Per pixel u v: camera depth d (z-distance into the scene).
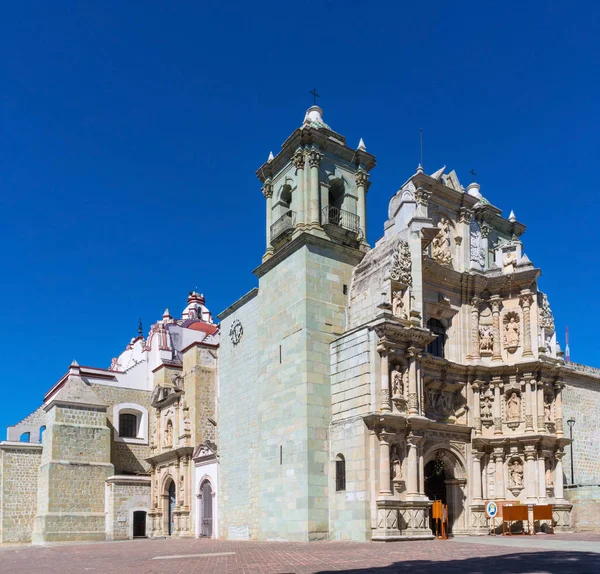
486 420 41.50
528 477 39.59
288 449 37.06
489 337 43.34
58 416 56.88
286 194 44.25
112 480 56.50
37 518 56.00
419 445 34.62
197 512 49.88
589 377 52.66
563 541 29.08
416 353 35.41
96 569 22.25
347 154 43.47
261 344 41.78
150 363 67.00
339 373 36.62
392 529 32.28
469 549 25.34
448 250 44.03
